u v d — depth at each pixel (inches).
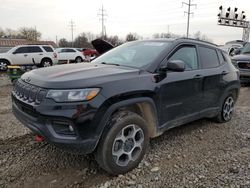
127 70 136.4
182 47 164.1
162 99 143.5
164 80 143.9
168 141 170.1
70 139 113.4
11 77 431.5
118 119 123.5
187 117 164.1
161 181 124.0
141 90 130.4
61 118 111.8
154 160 144.0
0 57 669.3
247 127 200.7
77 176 128.5
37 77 127.1
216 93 189.0
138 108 141.4
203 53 181.5
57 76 122.8
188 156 149.8
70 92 112.5
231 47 709.9
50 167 136.2
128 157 130.3
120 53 170.4
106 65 151.1
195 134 183.3
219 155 151.6
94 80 118.9
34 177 127.1
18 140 169.3
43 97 115.0
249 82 389.1
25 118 124.9
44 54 732.7
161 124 146.6
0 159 143.5
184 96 157.9
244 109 257.3
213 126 200.8
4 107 260.2
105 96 117.3
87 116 112.8
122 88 123.5
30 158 145.3
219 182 122.7
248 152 156.2
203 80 172.2
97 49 229.0
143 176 128.3
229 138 177.9
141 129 133.6
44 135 115.1
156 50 155.1
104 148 120.6
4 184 120.9
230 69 204.8
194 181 123.8
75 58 952.3
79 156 147.9
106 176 128.6
